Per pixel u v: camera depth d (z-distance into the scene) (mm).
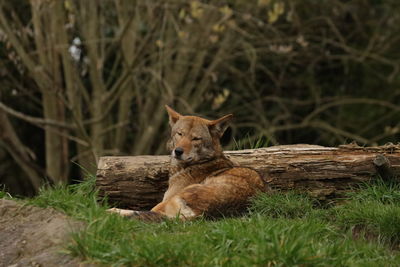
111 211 6703
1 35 16766
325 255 5473
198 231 6195
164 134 19469
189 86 18703
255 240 5555
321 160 8156
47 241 5934
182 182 7895
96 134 17500
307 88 22469
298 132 22594
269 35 19438
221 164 8031
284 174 8180
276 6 14852
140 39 17609
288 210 7402
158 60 18453
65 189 7941
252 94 21812
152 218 6773
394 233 6883
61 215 6426
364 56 19062
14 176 21656
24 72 18375
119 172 8242
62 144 18469
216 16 17500
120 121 18656
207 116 20750
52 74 17125
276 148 8531
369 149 8258
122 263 5344
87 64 20016
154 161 8344
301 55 20281
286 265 5238
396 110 20156
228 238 5793
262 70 21781
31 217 6488
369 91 22703
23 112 21297
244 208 7387
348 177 8070
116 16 19781
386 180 8078
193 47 17875
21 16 19406
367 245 6348
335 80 22938
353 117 22188
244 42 17953
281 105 19562
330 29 21406
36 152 22172
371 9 22766
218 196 7234
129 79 16344
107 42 19922
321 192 8031
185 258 5371
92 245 5594
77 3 18344
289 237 5551
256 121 21656
